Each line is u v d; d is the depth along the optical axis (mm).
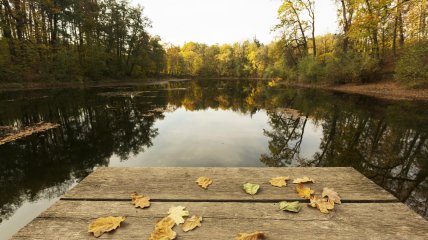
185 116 11578
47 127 9242
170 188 2023
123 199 1857
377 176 4566
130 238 1421
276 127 9141
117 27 37719
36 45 26391
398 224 1537
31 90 22375
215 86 34062
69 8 29562
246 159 5672
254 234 1422
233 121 10359
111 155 6195
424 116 9289
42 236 1434
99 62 33406
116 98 17719
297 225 1535
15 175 5090
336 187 2014
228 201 1847
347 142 6910
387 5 13445
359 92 17844
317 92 19828
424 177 4457
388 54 22438
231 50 75938
